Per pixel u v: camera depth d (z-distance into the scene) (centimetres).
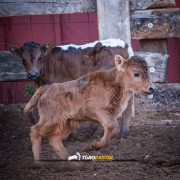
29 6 1576
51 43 1416
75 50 1414
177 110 1577
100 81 1128
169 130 1440
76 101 1125
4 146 1312
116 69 1128
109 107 1127
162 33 1552
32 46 1409
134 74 1120
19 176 1053
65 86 1134
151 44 1580
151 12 1548
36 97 1148
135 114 1576
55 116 1123
